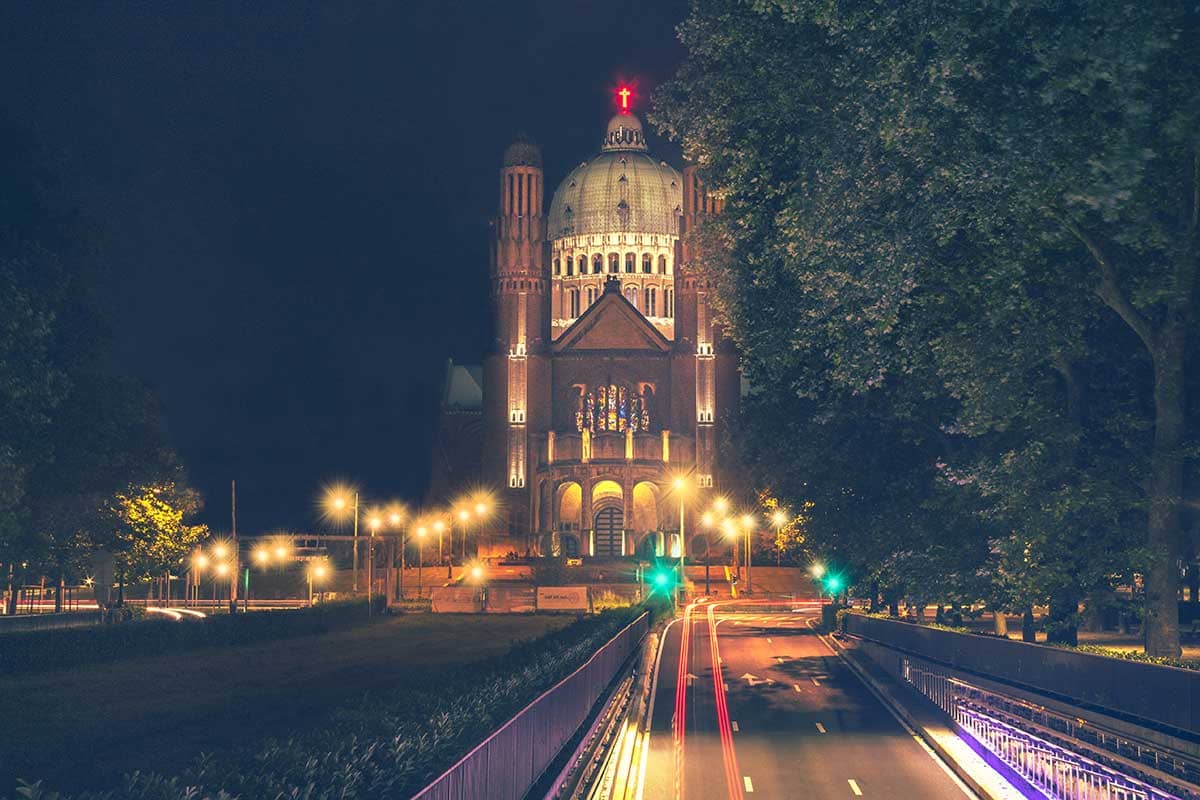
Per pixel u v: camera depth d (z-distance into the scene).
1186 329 29.44
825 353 32.91
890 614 70.38
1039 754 26.59
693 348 173.88
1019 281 28.81
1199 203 26.83
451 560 156.75
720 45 32.28
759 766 31.86
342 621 85.44
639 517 175.00
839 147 27.42
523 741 20.36
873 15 26.17
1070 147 25.23
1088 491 30.28
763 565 159.75
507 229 177.62
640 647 64.81
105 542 64.25
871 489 45.97
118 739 34.53
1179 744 21.08
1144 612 30.45
